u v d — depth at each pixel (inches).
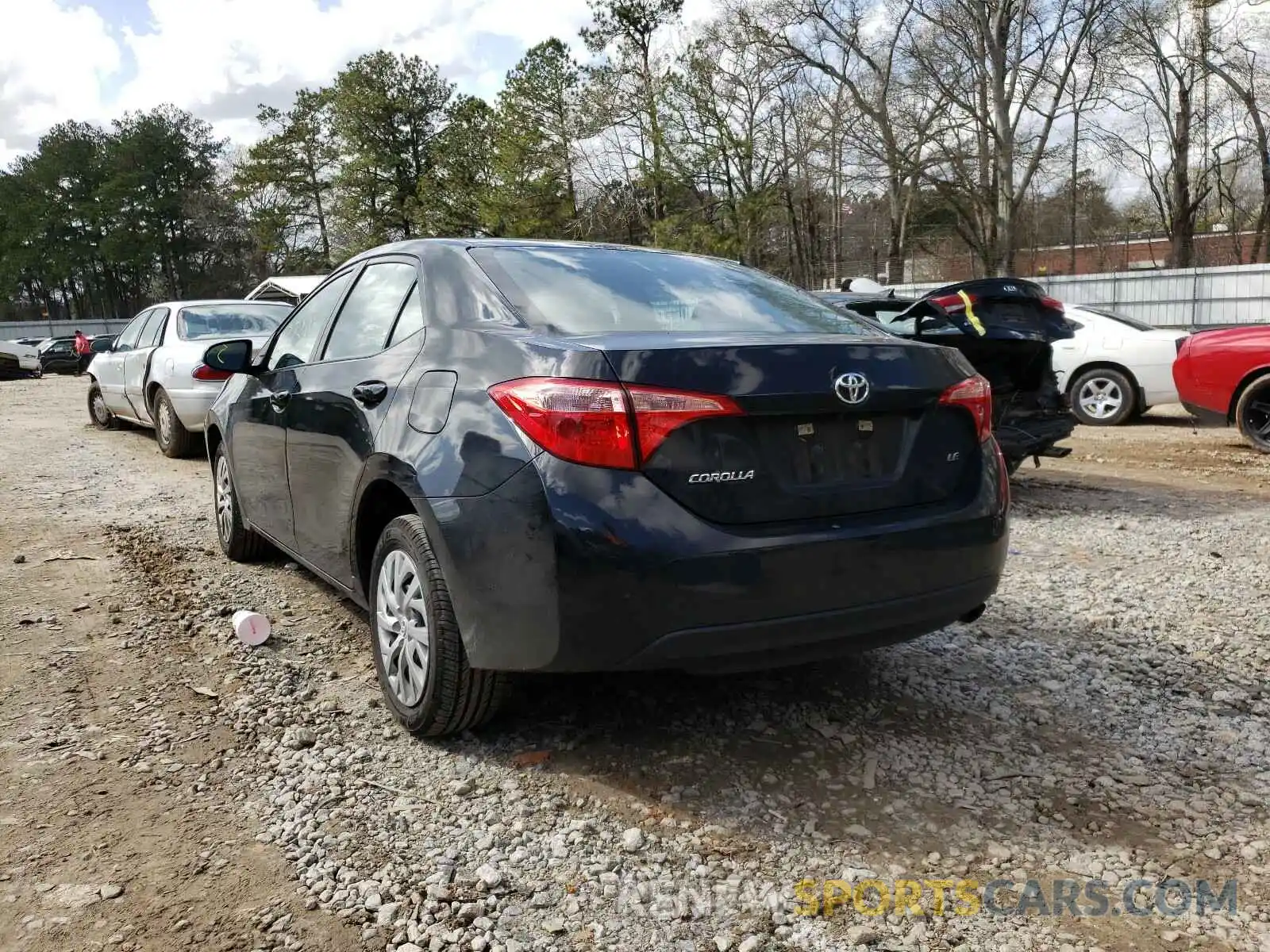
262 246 2474.2
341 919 89.7
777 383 104.6
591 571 99.7
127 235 2881.4
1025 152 1315.2
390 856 99.7
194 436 368.8
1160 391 454.0
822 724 129.6
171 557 217.0
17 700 138.6
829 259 1952.5
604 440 99.9
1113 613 175.6
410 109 2154.3
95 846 101.3
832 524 107.7
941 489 117.3
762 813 107.5
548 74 1526.8
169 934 87.4
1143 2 1274.6
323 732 127.9
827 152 1362.0
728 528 103.0
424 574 116.5
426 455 114.0
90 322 2347.4
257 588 191.9
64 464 361.1
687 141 1402.6
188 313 389.1
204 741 125.9
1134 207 2090.3
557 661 103.3
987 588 120.6
